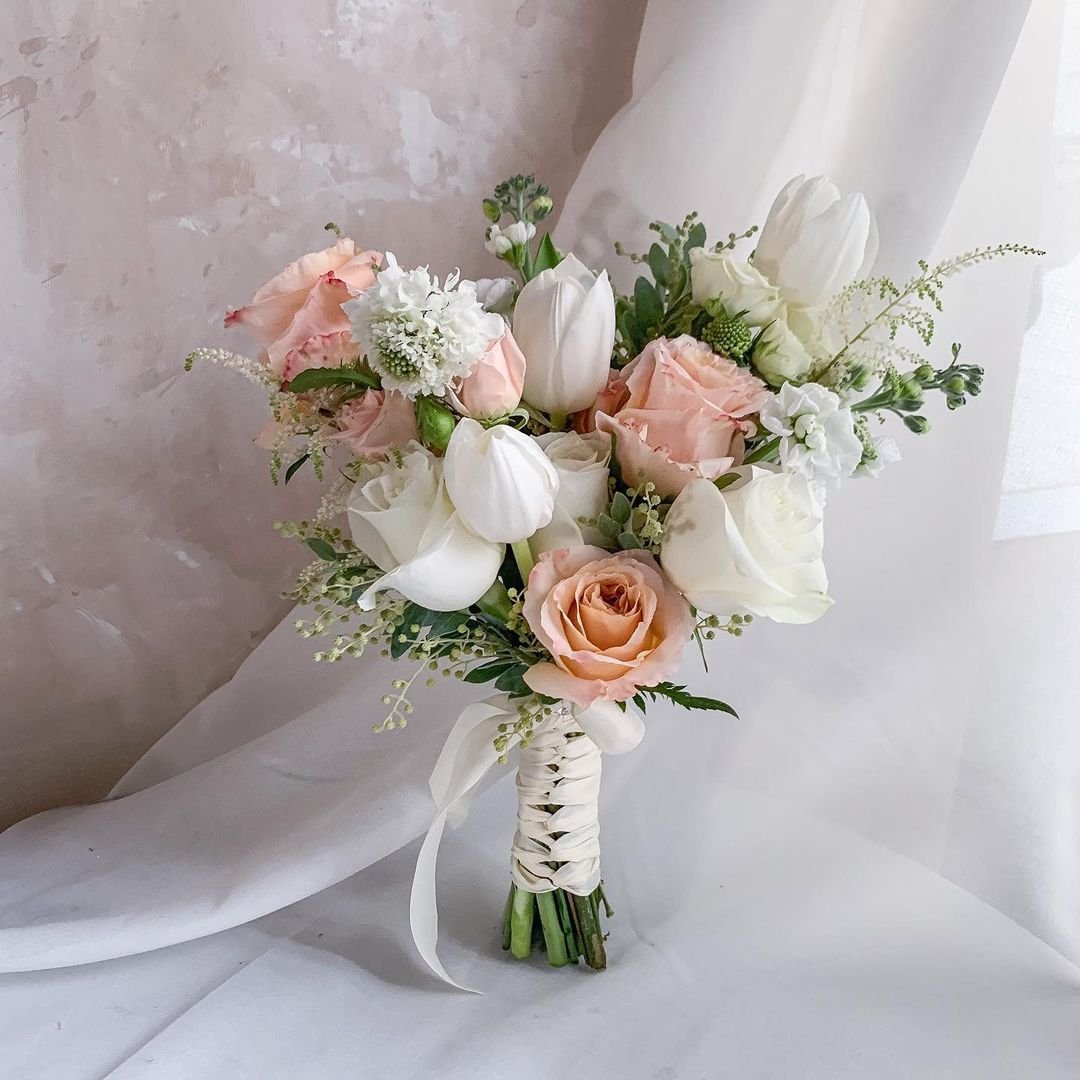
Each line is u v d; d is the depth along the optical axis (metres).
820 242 0.63
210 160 0.95
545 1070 0.67
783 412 0.59
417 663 0.96
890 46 0.77
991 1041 0.69
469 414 0.61
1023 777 0.83
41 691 1.03
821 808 0.91
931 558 0.84
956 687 0.84
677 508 0.60
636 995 0.74
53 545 1.00
